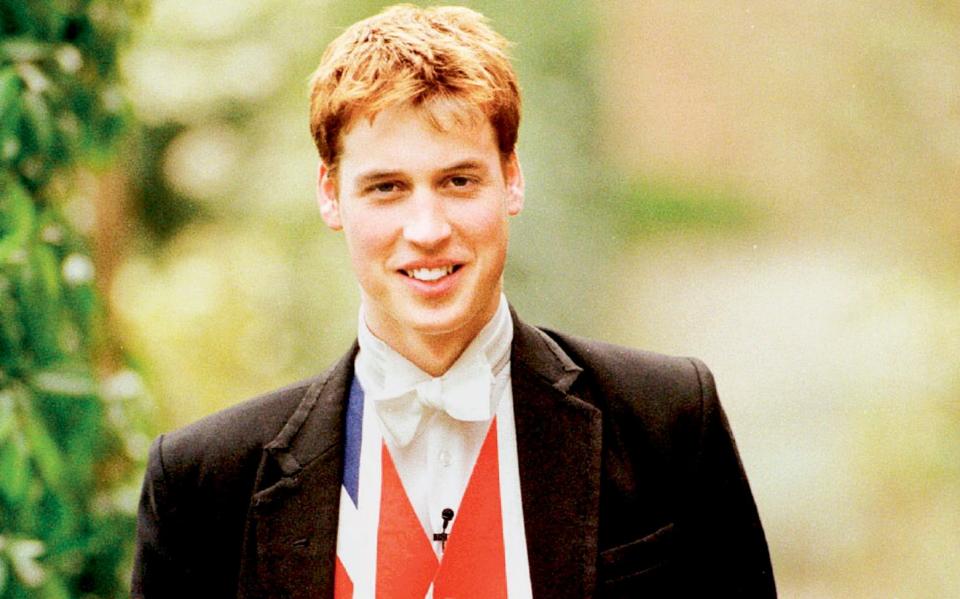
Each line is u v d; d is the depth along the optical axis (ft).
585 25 101.04
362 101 23.26
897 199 83.71
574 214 98.84
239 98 91.09
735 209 176.04
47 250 37.52
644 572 24.62
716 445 25.76
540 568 24.35
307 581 24.62
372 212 23.59
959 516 82.33
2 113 36.58
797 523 100.07
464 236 23.49
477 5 96.99
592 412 24.95
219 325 83.76
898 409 81.10
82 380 38.27
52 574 37.63
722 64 188.34
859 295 82.07
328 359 88.48
